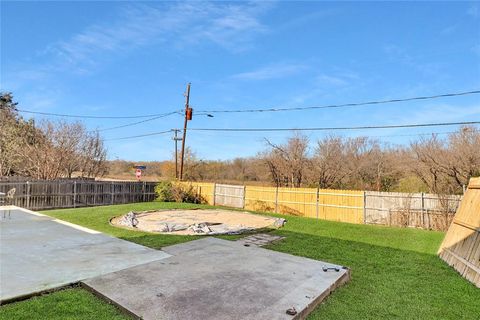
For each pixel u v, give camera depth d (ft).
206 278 15.28
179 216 41.91
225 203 58.95
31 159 64.03
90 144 82.94
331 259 21.74
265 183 86.38
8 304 11.77
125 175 125.59
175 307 11.83
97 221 34.96
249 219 41.83
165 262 17.88
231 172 104.47
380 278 17.69
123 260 17.88
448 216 37.88
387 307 13.46
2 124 71.87
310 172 78.23
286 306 12.26
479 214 19.43
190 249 21.38
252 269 17.04
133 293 13.01
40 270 15.53
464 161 56.44
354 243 27.91
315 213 47.93
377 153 79.51
